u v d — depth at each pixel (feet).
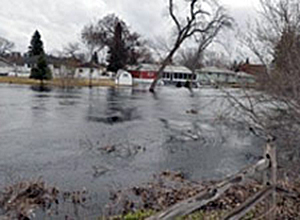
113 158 29.17
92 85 138.51
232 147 34.83
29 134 37.86
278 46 17.25
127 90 123.34
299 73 15.66
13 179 21.95
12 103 66.44
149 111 65.46
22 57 228.22
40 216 16.44
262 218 11.69
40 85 123.95
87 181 22.43
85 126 45.09
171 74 184.55
